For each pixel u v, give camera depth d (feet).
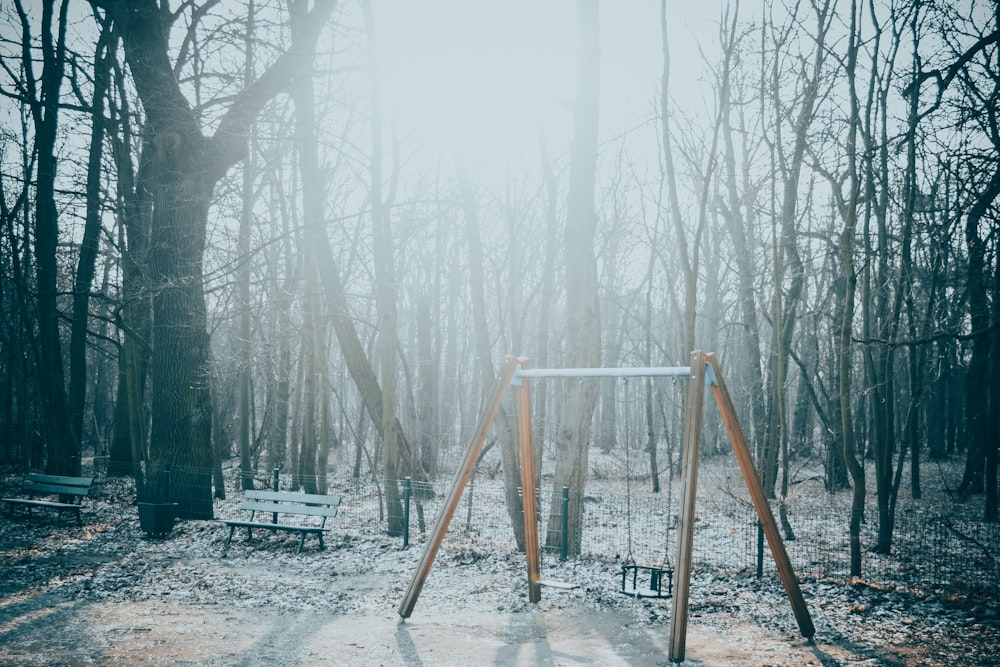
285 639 23.71
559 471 36.65
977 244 47.11
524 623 25.96
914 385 46.21
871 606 27.73
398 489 41.11
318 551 37.37
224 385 74.33
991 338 45.85
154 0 47.78
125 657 21.71
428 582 31.55
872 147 36.11
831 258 62.44
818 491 62.54
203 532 41.11
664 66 43.21
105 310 74.79
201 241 48.80
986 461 45.37
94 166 58.85
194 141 47.98
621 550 38.09
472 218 41.09
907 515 45.11
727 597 29.07
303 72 47.01
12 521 44.16
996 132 40.22
